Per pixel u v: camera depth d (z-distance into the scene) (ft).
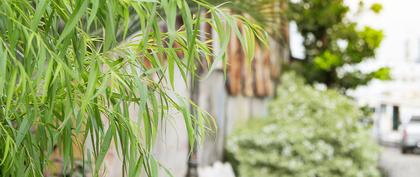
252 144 30.53
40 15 4.99
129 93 5.80
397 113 79.97
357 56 47.52
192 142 5.88
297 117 30.89
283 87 40.40
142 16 5.27
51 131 5.98
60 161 11.36
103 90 5.24
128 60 5.59
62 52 5.13
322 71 48.19
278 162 29.73
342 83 47.98
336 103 31.12
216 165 28.50
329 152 29.48
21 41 5.43
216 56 5.48
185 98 6.11
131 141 5.65
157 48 5.79
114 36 5.17
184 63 6.00
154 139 5.80
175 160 20.51
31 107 5.72
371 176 30.27
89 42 5.70
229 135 32.48
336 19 47.96
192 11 10.88
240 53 35.06
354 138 30.12
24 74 4.97
